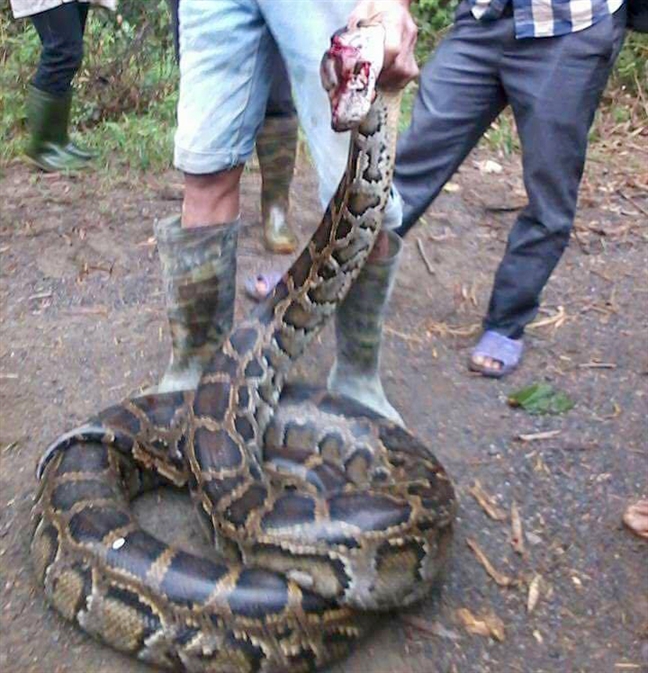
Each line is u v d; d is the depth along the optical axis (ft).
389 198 5.65
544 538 5.71
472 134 7.22
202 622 4.57
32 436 6.36
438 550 5.00
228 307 6.34
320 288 5.78
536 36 6.57
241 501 5.02
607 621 5.15
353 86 4.79
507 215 10.07
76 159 10.66
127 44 12.91
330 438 5.95
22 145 11.00
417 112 7.20
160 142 10.99
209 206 6.08
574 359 7.61
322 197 5.94
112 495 5.27
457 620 5.09
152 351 7.41
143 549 4.79
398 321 8.02
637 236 9.70
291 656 4.60
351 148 5.37
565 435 6.66
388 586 4.82
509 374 7.36
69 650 4.78
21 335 7.57
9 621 4.91
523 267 7.18
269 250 8.95
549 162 6.86
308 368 7.21
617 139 12.10
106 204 9.89
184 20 5.77
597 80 6.73
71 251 8.96
